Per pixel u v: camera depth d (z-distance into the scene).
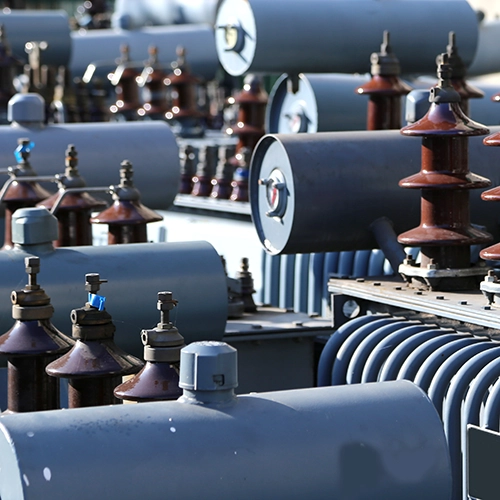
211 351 4.66
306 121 12.30
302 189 7.92
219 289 7.69
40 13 20.09
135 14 26.97
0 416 4.50
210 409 4.64
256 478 4.48
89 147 11.58
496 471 4.88
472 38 12.61
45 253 7.52
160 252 7.71
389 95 10.00
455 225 7.31
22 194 9.23
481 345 6.61
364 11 12.19
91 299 6.00
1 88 16.44
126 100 18.47
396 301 7.19
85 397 5.96
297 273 10.35
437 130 7.12
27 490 4.20
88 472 4.28
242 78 25.02
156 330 5.61
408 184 7.28
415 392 4.97
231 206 12.69
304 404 4.78
